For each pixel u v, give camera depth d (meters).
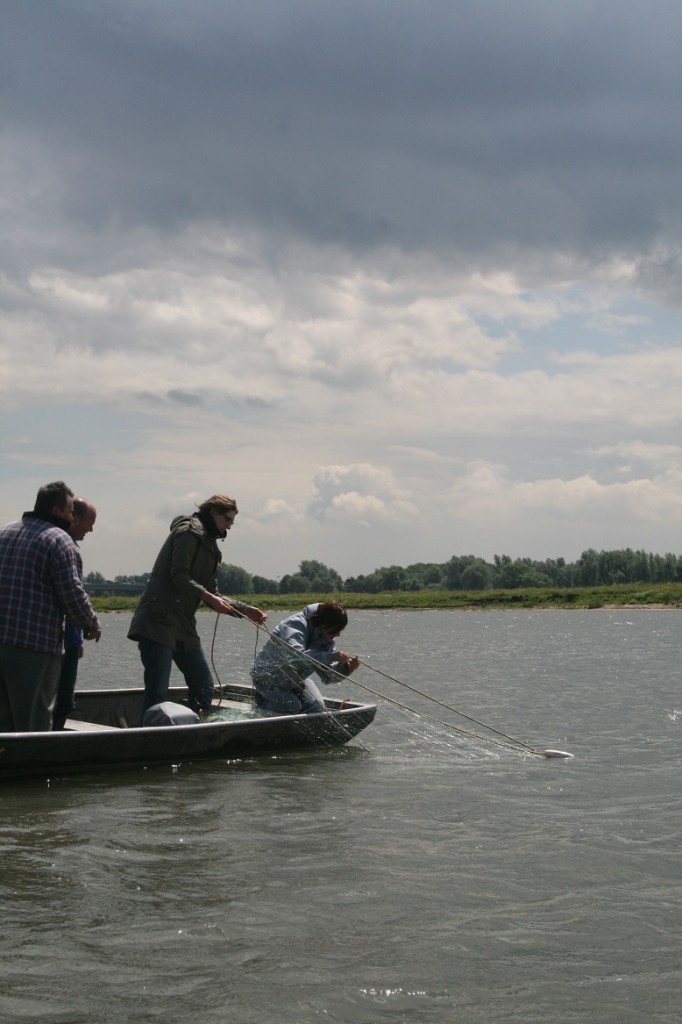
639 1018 3.10
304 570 170.12
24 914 3.93
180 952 3.57
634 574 147.62
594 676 16.30
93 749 6.87
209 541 8.53
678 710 11.09
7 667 6.84
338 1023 3.04
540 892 4.34
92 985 3.28
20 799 6.14
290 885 4.38
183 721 7.71
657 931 3.86
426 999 3.22
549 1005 3.19
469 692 13.44
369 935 3.78
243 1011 3.11
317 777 7.01
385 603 93.06
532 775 7.15
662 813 5.90
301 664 8.52
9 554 6.89
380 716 10.65
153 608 8.44
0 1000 3.14
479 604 90.06
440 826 5.54
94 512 8.01
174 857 4.81
